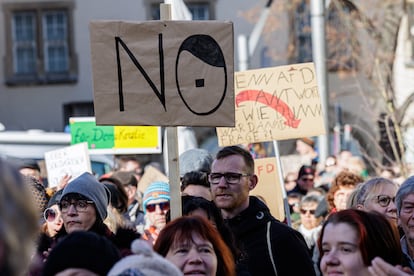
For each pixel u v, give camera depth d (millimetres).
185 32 11523
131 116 11453
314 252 16891
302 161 28250
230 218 11977
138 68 11484
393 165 28250
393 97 32531
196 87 11523
